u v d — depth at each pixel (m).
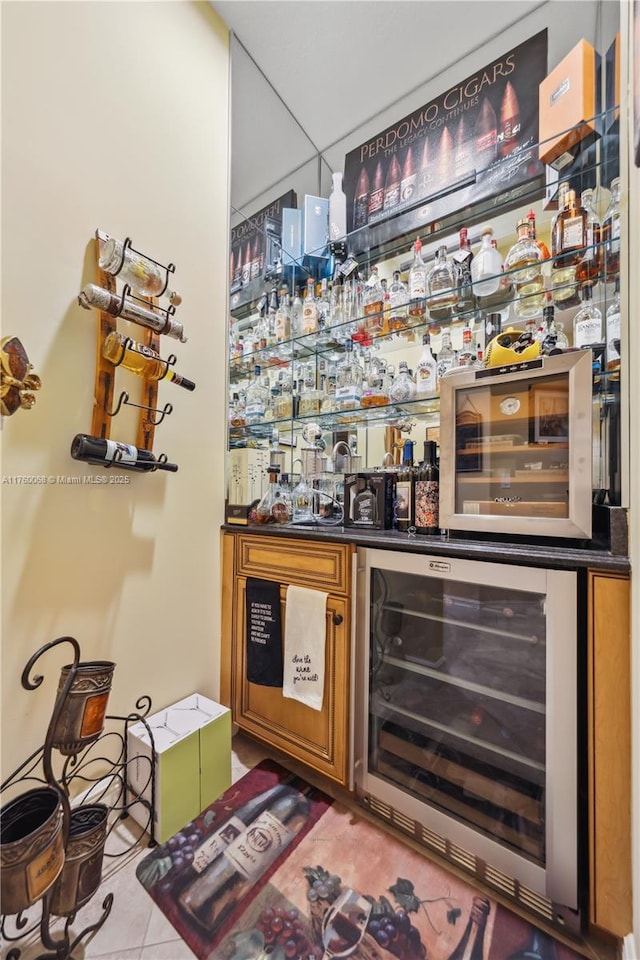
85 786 1.14
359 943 0.85
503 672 1.02
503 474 1.10
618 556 0.87
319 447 1.87
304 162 2.09
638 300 0.84
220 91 1.63
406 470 1.40
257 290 1.95
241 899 0.94
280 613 1.39
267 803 1.22
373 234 1.85
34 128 1.03
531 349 1.17
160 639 1.36
